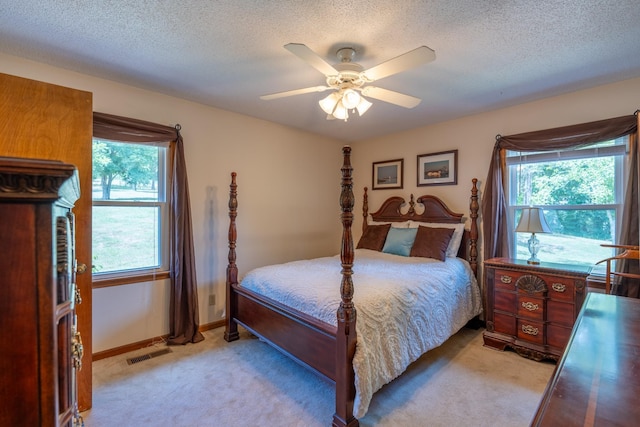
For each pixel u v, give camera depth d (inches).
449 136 142.3
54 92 70.6
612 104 100.7
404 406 76.6
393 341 79.2
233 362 98.7
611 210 102.9
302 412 74.7
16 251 24.1
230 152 131.3
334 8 63.1
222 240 129.7
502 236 122.6
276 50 80.4
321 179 170.9
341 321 68.8
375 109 126.9
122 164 106.0
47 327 25.4
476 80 98.6
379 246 150.9
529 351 100.3
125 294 105.1
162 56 84.0
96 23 69.0
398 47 77.8
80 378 73.7
